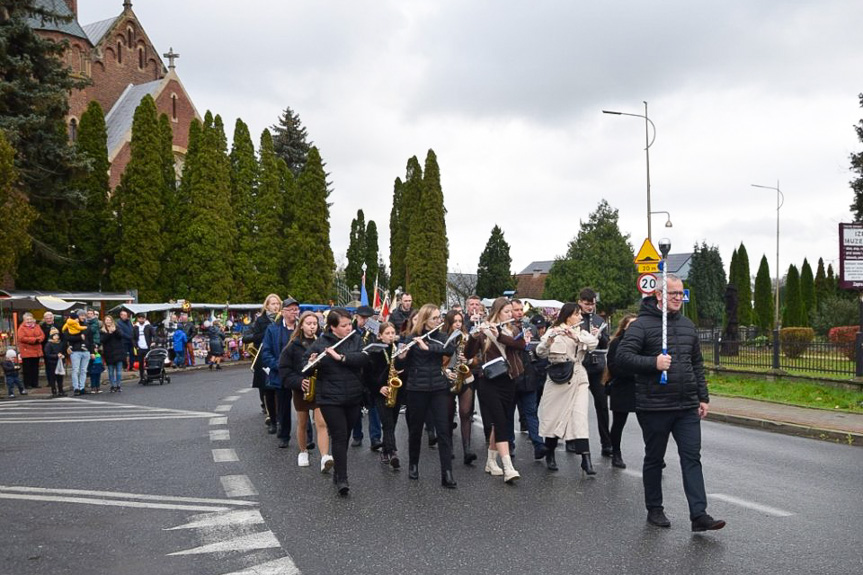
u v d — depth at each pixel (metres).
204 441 10.38
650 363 6.06
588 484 7.77
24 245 22.31
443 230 58.44
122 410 14.01
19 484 7.71
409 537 5.86
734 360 19.12
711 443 10.44
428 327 8.00
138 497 7.17
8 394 17.17
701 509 5.90
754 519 6.34
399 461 8.91
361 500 7.08
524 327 10.93
